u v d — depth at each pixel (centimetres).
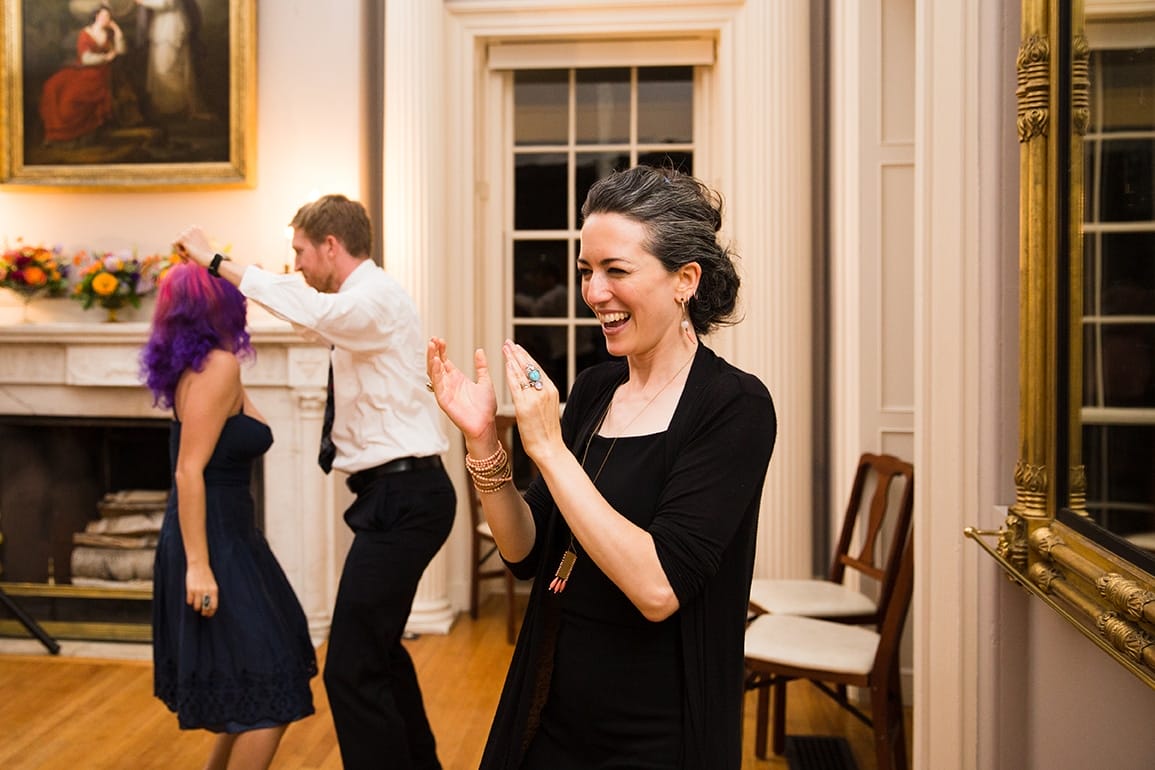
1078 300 173
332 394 308
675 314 153
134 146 509
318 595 474
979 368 220
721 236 501
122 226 518
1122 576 144
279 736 270
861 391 405
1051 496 184
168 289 273
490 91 538
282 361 469
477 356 163
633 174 151
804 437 479
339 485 488
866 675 289
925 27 237
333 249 307
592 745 150
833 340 479
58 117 511
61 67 510
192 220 515
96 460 513
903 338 402
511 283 545
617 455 153
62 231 521
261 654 265
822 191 501
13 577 514
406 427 298
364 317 289
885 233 401
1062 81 177
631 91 534
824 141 500
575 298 542
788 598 361
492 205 539
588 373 176
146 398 480
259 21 510
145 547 503
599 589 150
